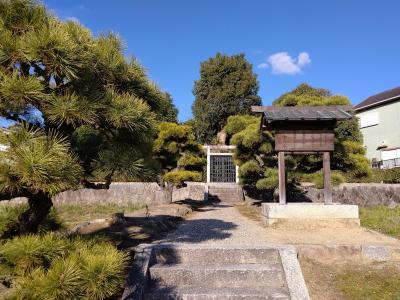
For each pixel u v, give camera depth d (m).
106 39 3.66
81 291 2.49
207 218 9.50
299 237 5.99
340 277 4.42
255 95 33.06
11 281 2.83
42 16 3.10
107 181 3.59
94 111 3.00
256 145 11.17
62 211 12.11
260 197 16.73
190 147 13.92
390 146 23.17
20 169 2.38
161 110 4.31
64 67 2.75
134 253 4.70
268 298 3.78
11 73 2.82
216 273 4.22
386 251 4.95
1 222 3.32
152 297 3.79
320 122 7.49
